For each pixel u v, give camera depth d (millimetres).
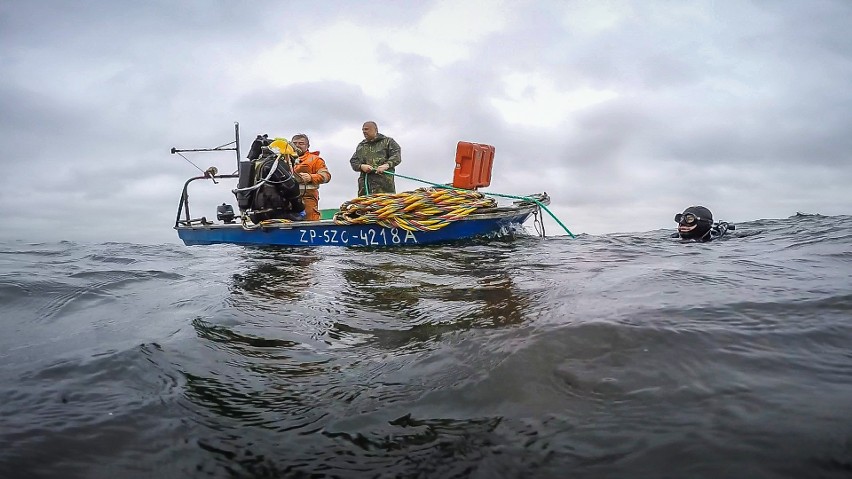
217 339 2250
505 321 2256
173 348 2117
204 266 4516
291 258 4930
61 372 1847
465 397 1553
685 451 1151
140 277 3877
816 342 1749
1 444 1312
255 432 1432
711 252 4590
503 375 1655
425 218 5629
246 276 3869
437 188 6785
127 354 2021
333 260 4664
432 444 1320
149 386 1742
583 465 1158
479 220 5863
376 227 5766
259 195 6332
